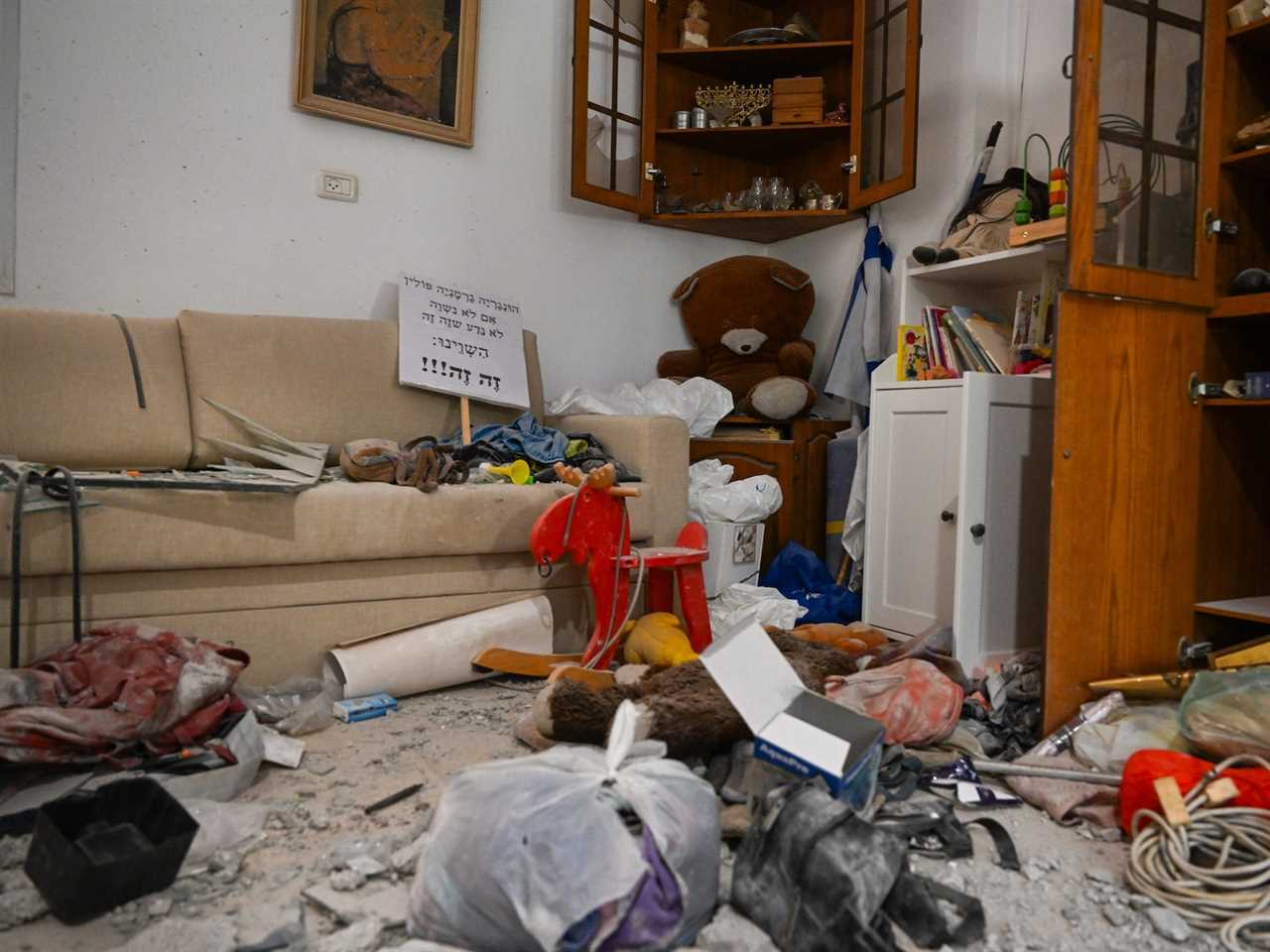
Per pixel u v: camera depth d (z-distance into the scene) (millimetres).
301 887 1199
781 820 1171
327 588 2018
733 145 3518
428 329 2799
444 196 3109
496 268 3229
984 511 2100
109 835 1221
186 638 1647
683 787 1163
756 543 2873
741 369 3502
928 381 2387
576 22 3072
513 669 2109
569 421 2887
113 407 2238
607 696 1631
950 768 1628
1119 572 1890
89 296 2543
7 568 1666
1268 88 2117
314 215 2877
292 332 2574
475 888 1015
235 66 2713
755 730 1348
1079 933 1141
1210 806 1307
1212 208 2018
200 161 2682
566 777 1110
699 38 3340
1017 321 2424
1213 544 2047
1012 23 2941
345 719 1853
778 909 1104
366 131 2951
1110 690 1820
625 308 3525
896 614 2479
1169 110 1949
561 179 3348
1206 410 2025
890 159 3012
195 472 2174
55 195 2479
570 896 964
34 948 1042
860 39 3088
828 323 3559
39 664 1563
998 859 1334
